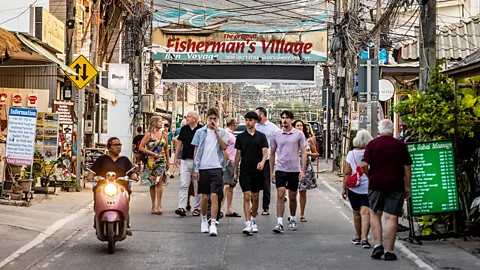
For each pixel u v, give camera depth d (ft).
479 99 36.96
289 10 109.19
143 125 107.24
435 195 36.35
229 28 111.04
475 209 35.55
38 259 31.58
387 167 31.91
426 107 37.83
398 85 88.74
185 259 32.12
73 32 64.59
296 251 34.47
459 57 67.82
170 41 111.45
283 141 40.55
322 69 131.75
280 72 111.86
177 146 47.55
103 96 90.38
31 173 49.73
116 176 34.09
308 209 52.85
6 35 46.21
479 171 36.52
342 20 86.12
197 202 47.57
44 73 71.15
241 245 36.11
